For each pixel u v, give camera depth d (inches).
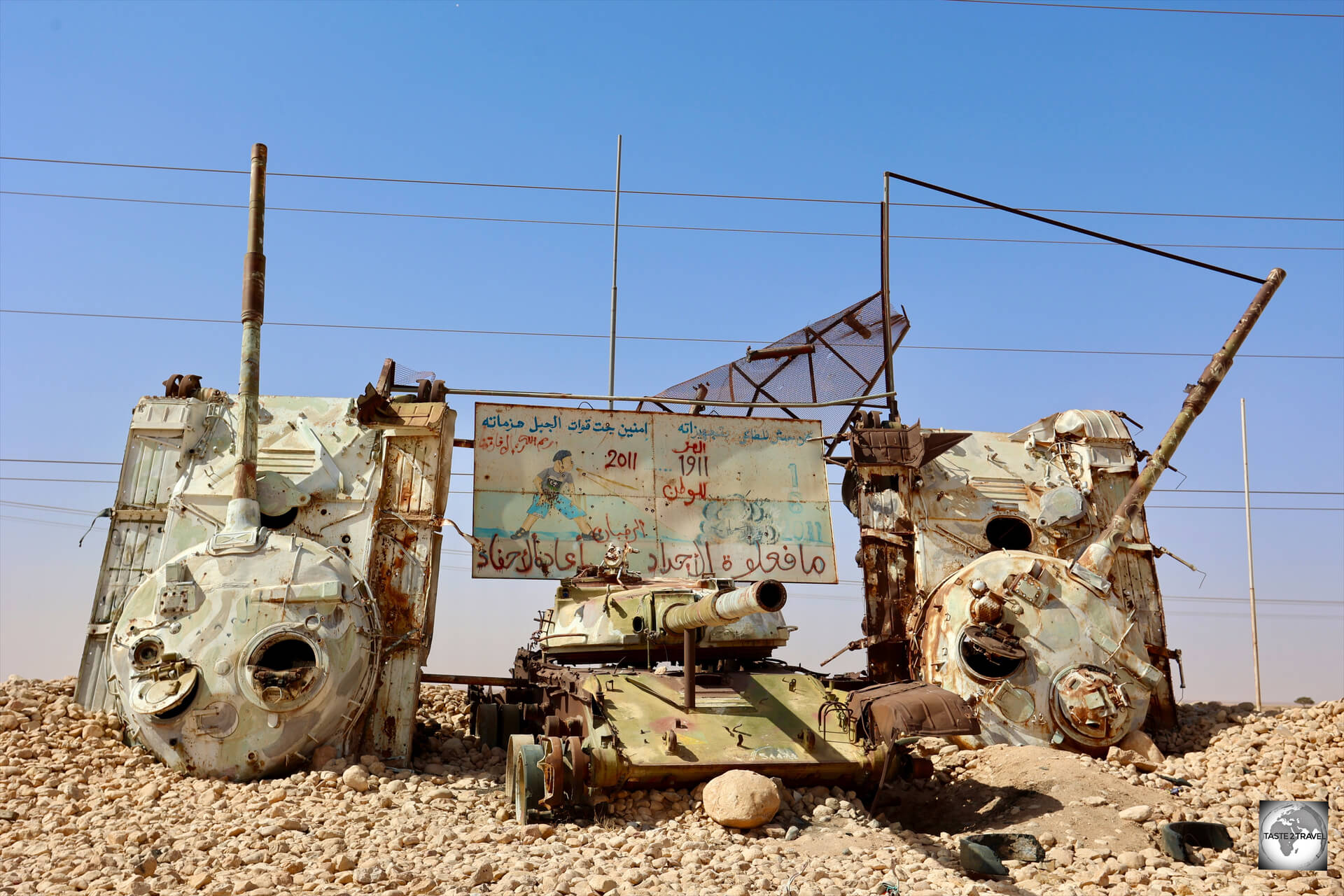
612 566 693.9
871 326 894.4
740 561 788.0
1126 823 490.0
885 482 799.1
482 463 775.7
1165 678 753.6
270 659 598.9
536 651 709.9
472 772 623.5
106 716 623.2
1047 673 661.9
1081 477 797.9
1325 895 403.5
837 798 536.4
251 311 671.8
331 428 713.0
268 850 438.3
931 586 754.2
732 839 468.4
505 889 382.0
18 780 541.3
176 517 662.5
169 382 722.2
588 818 494.9
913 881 410.0
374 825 490.9
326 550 618.8
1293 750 636.1
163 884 393.4
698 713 544.7
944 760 613.6
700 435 816.3
